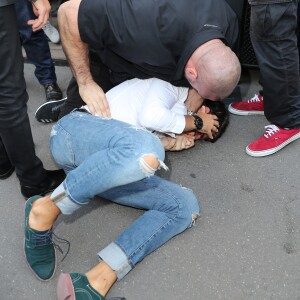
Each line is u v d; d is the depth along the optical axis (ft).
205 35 5.13
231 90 5.65
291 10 5.55
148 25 5.12
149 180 5.75
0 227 6.05
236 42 5.91
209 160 7.13
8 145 5.50
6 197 6.52
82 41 5.74
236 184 6.66
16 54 4.83
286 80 6.23
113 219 6.13
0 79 4.81
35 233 5.05
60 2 10.80
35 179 6.03
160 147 5.02
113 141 5.02
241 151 7.30
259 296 5.16
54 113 7.86
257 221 6.07
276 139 7.11
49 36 10.09
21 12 7.42
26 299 5.17
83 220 6.11
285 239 5.83
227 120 7.59
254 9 5.70
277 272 5.42
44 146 7.54
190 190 5.95
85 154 5.42
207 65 5.24
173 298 5.15
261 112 8.08
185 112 6.55
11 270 5.49
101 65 6.51
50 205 4.91
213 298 5.14
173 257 5.59
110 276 5.01
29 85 9.27
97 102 6.05
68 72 9.64
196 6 5.18
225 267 5.48
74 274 4.85
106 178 4.74
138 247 5.17
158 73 5.86
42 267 5.32
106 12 5.19
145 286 5.27
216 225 6.01
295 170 6.90
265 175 6.82
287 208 6.27
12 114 5.14
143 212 6.23
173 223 5.50
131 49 5.42
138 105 6.07
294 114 6.73
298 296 5.16
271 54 6.03
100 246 5.77
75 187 4.74
